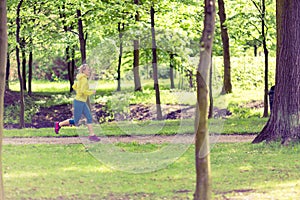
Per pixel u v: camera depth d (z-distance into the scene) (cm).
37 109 2669
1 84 832
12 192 964
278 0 1438
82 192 969
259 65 3192
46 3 2378
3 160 1259
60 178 1080
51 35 2497
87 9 2111
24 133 1742
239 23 2255
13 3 2258
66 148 1421
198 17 2517
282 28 1427
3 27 830
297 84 1414
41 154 1336
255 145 1425
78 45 2719
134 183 1039
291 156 1282
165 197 932
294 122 1411
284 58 1424
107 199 925
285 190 967
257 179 1056
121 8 2102
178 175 1109
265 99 2280
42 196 938
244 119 2131
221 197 921
